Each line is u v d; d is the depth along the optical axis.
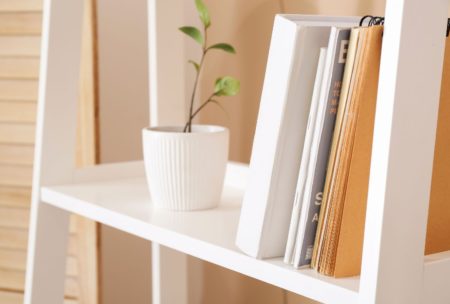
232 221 1.03
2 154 1.69
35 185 1.25
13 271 1.71
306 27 0.73
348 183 0.72
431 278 0.73
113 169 1.35
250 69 1.43
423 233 0.71
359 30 0.70
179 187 1.08
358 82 0.71
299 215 0.77
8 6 1.64
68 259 1.65
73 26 1.25
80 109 1.62
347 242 0.74
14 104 1.67
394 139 0.66
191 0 1.58
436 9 0.67
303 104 0.76
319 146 0.74
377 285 0.67
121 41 1.87
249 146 1.45
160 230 0.98
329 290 0.72
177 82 1.39
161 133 1.08
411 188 0.69
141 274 1.93
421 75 0.67
